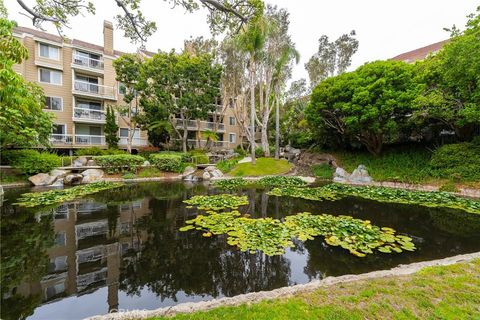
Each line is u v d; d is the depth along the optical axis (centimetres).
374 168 1378
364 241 477
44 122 1316
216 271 378
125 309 284
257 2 525
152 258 421
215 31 598
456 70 886
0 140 1137
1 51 462
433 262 372
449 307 233
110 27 2069
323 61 2267
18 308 286
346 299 250
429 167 1137
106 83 2034
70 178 1273
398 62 1285
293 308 237
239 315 229
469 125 1112
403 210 734
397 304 239
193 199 879
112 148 1842
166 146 2241
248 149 2794
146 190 1126
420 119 1147
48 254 437
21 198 880
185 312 251
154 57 1852
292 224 573
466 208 730
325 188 1109
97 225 599
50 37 1827
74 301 301
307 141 2088
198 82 1950
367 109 1230
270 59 1809
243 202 834
